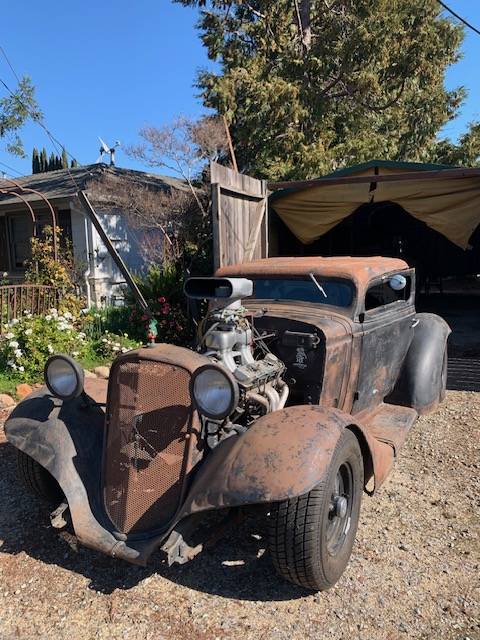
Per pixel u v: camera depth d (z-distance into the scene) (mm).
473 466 4398
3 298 7586
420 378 4949
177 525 2732
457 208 8875
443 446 4820
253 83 15141
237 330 3402
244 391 3154
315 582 2738
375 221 15250
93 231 12914
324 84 17594
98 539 2852
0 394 5852
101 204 13000
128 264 13969
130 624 2680
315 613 2740
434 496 3910
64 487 3051
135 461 2980
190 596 2875
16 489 4027
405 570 3066
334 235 14312
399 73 17797
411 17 17391
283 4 16875
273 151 15656
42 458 3146
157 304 9289
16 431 3305
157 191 13766
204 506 2615
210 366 2723
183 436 2930
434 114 19000
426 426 5316
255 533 3447
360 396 4258
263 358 3742
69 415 3406
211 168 7051
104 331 8914
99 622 2697
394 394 5000
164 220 13375
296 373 3725
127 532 2900
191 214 12930
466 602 2807
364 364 4203
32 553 3256
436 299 15828
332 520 2938
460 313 12961
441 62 18266
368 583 2963
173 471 2934
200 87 16047
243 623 2676
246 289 3463
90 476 3168
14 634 2627
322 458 2621
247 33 17203
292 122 15648
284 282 4387
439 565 3107
